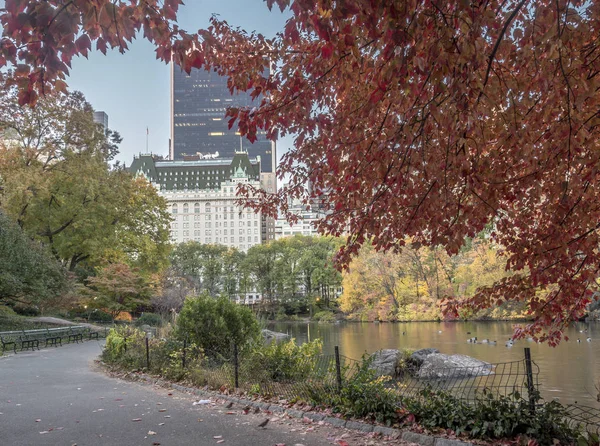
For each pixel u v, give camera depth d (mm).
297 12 4480
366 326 55406
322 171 7656
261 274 93688
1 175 32844
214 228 168250
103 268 43281
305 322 80125
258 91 6508
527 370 6434
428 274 57438
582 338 28438
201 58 5082
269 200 9461
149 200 48656
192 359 13086
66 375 14555
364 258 62250
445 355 19109
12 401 9969
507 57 5629
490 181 6293
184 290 58000
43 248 34562
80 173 36844
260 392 10031
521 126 5906
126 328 18609
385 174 5926
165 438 6820
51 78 4676
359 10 4270
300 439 6723
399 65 4473
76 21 4266
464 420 6531
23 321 33812
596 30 5625
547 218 7145
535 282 6992
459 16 4492
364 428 7227
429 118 5559
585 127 5602
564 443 5742
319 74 6180
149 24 4738
